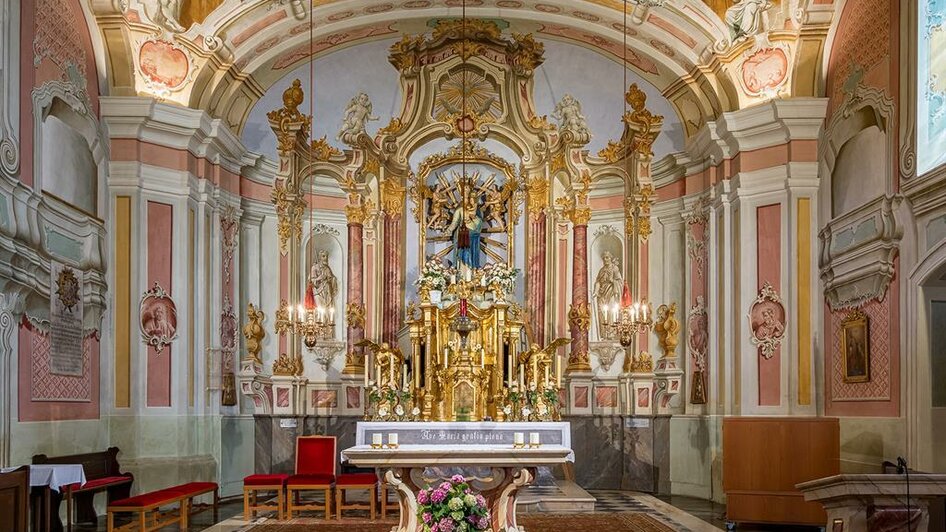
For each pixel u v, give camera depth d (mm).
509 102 16688
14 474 8383
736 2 13312
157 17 13156
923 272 10367
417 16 15266
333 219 16516
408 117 16672
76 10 12414
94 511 11758
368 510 12766
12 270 10305
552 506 12875
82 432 12094
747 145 13828
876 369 11477
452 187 17031
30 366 10820
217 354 14391
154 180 13422
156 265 13352
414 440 12305
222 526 11391
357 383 15961
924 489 7125
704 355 14891
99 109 13086
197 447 13656
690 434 15055
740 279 13664
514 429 12484
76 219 12180
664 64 15172
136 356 13039
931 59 10492
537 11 15055
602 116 16562
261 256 15875
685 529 11148
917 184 10445
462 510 7164
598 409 16109
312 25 14227
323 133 16422
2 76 10297
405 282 16875
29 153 10938
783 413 13016
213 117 14445
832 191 12844
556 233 16641
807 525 10906
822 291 13016
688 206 15555
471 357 15016
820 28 13078
